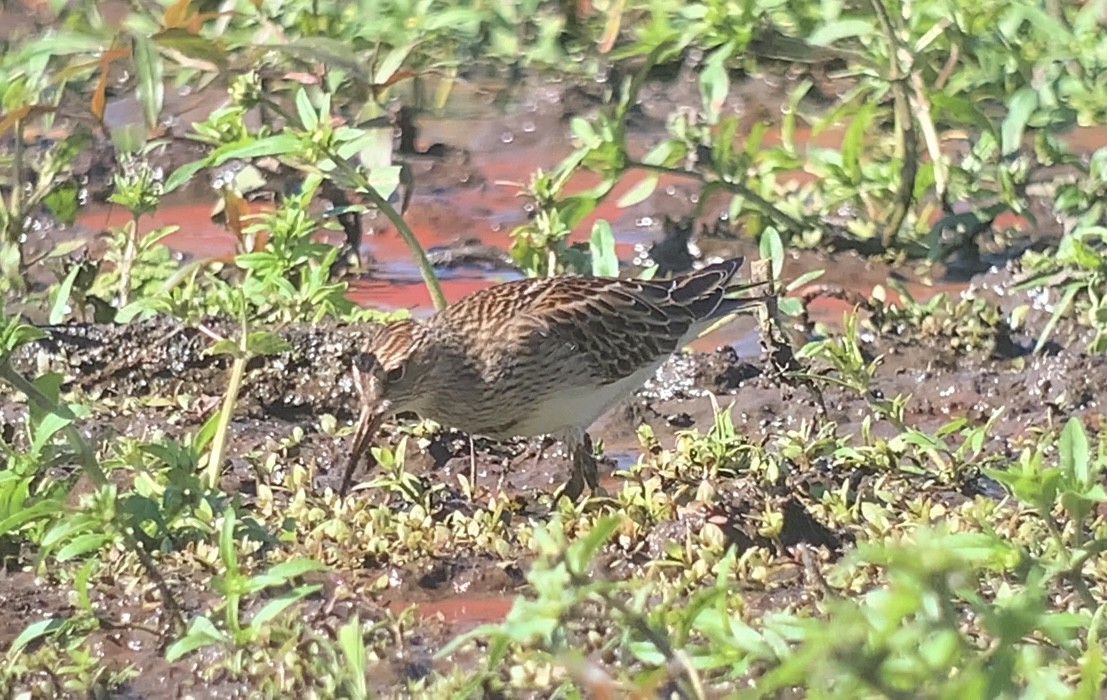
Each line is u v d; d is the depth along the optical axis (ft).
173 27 45.37
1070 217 51.62
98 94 46.98
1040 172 56.65
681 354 45.93
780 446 40.14
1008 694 22.38
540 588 23.98
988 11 51.78
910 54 51.85
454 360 40.06
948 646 22.17
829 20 52.44
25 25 65.82
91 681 30.22
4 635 32.50
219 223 54.08
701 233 54.60
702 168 53.67
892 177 53.01
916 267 52.39
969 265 52.29
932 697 21.72
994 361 46.55
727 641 25.29
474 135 61.67
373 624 32.09
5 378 33.50
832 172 53.16
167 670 30.89
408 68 57.47
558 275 46.78
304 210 47.34
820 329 47.06
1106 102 51.37
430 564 35.06
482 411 40.47
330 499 37.37
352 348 44.45
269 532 35.53
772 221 53.62
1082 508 28.53
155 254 49.80
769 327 44.65
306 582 34.09
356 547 35.29
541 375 40.47
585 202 49.80
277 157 49.52
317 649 30.89
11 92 48.26
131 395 44.52
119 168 56.34
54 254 50.37
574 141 61.21
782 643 25.29
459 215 56.65
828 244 53.31
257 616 29.53
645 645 25.95
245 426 42.39
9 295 49.37
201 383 44.65
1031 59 52.85
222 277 51.31
